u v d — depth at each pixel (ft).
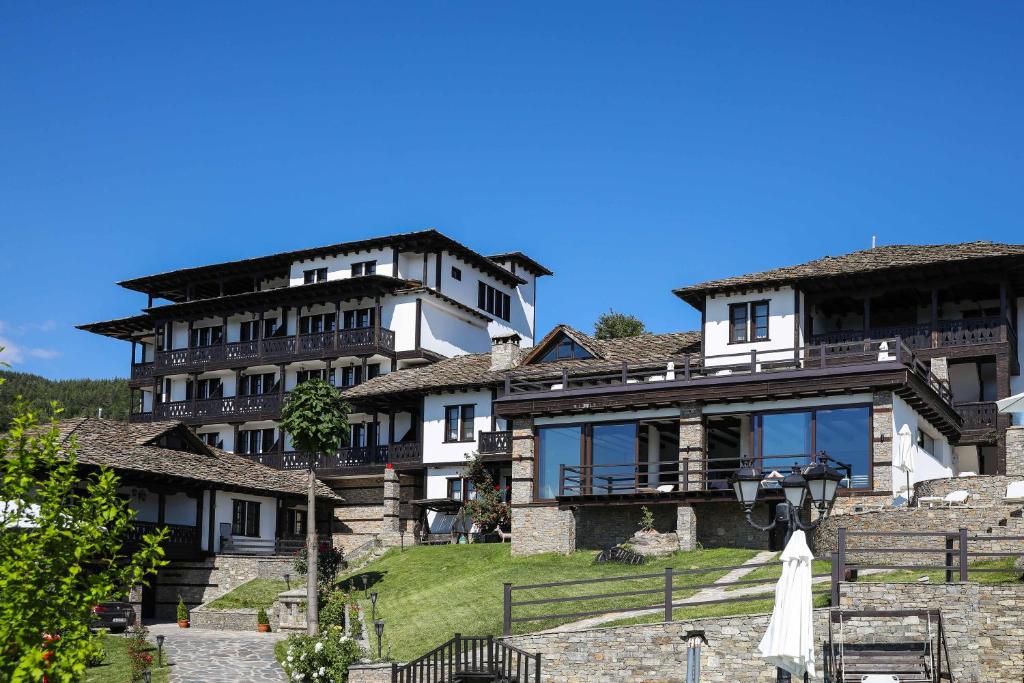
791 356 147.95
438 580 126.41
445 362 190.39
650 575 85.92
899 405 119.65
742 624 80.43
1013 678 74.79
